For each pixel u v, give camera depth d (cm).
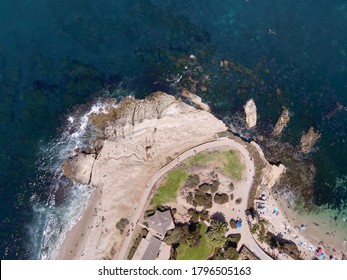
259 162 9725
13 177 9425
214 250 8981
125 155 9394
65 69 10338
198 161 9562
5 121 9856
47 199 9256
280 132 10162
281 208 9650
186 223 9150
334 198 9888
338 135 10344
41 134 9700
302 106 10469
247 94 10400
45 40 10831
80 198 9219
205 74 10488
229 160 9638
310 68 10881
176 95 9944
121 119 9562
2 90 10212
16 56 10650
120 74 10231
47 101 10006
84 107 9788
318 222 9650
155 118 9425
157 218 8856
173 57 10619
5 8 11362
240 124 10075
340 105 10562
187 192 9350
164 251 8794
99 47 10688
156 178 9400
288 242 9394
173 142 9612
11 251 8788
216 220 9112
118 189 9200
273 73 10738
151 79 10175
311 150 10144
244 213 9350
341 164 10156
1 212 9112
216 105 10150
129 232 8994
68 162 9406
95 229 8938
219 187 9481
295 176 9912
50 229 9056
